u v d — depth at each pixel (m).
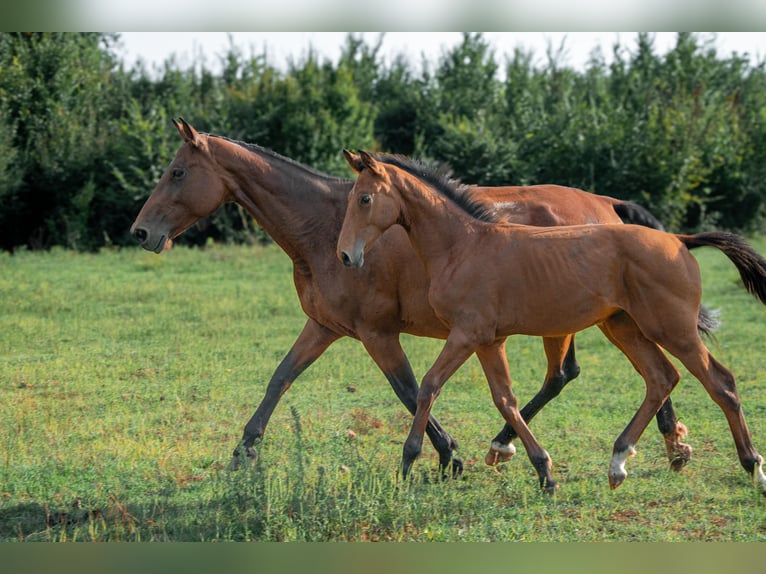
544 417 10.80
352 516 7.11
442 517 7.38
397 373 8.89
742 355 14.09
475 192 9.24
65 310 17.70
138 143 31.28
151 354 14.16
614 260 7.80
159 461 8.90
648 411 8.12
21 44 31.97
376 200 7.95
